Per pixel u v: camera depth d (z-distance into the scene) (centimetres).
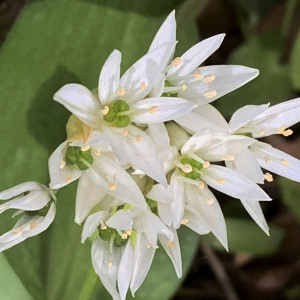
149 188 11
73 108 10
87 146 10
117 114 10
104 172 11
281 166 11
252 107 11
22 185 11
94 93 11
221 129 11
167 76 11
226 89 11
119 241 11
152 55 10
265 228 11
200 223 11
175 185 11
